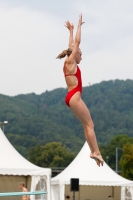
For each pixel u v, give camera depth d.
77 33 10.66
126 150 83.38
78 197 43.25
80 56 10.80
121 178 37.16
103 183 36.06
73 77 10.55
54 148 144.50
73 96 10.49
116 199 43.34
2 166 31.81
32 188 31.69
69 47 10.84
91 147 10.65
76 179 25.77
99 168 37.78
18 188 35.97
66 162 143.00
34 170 31.94
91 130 10.60
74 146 197.88
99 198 43.34
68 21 11.23
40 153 144.62
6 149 33.84
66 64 10.61
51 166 141.50
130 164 80.25
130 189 35.97
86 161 38.78
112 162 138.62
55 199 35.41
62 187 34.41
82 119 10.59
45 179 32.06
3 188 35.56
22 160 33.50
